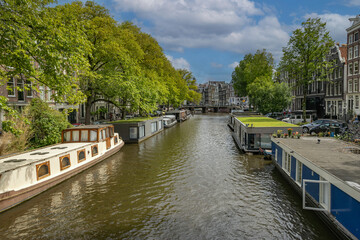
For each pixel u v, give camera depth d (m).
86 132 15.98
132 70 25.12
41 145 15.95
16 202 9.58
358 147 11.70
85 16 21.50
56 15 12.23
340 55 39.00
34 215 9.05
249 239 7.64
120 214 9.20
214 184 12.23
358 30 34.47
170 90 45.88
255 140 18.22
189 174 13.80
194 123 47.25
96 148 15.84
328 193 7.77
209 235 7.84
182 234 7.89
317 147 11.78
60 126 16.95
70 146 14.41
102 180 12.82
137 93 23.69
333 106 40.97
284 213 9.16
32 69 9.86
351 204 6.48
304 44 28.31
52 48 10.00
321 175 8.24
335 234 7.41
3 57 9.51
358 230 6.19
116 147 18.67
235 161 16.38
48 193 10.98
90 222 8.60
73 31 11.38
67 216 9.01
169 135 29.31
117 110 52.91
